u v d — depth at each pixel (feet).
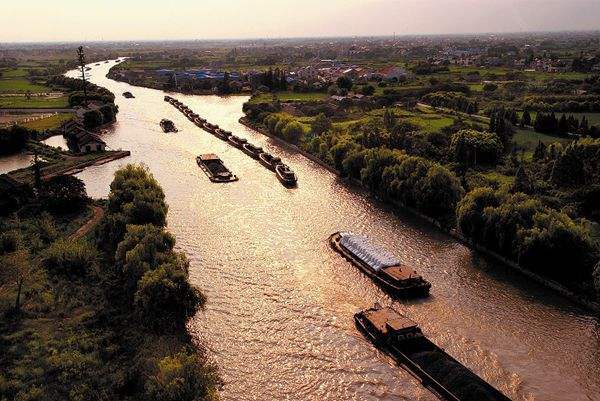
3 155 576.20
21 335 226.58
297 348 237.45
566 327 255.70
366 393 209.87
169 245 284.82
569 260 286.66
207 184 472.85
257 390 211.20
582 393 211.82
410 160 413.59
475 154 505.25
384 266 297.53
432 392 208.13
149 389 188.03
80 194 397.19
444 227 368.68
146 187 365.61
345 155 494.59
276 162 529.04
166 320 238.89
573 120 637.30
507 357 233.14
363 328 247.50
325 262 320.70
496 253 324.80
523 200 331.57
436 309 269.85
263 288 288.71
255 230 368.89
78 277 282.56
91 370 207.21
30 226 348.59
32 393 190.19
